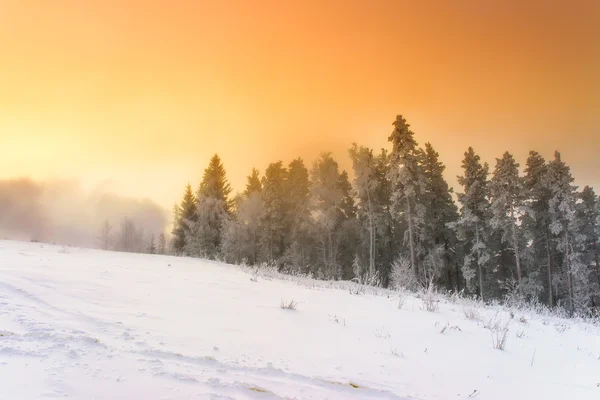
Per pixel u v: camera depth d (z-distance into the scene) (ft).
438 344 21.66
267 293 33.37
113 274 31.86
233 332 18.51
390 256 134.00
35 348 12.59
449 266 124.67
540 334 28.66
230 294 30.01
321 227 134.72
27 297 19.51
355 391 12.85
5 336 13.35
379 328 24.06
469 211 108.47
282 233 148.97
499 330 27.48
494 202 103.09
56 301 19.48
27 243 59.82
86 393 9.97
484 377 16.63
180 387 11.06
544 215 111.55
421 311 32.91
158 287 28.37
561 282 111.04
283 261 137.59
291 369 14.07
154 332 16.39
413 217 105.60
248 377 12.64
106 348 13.46
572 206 103.04
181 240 165.27
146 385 10.92
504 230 110.01
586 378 18.01
